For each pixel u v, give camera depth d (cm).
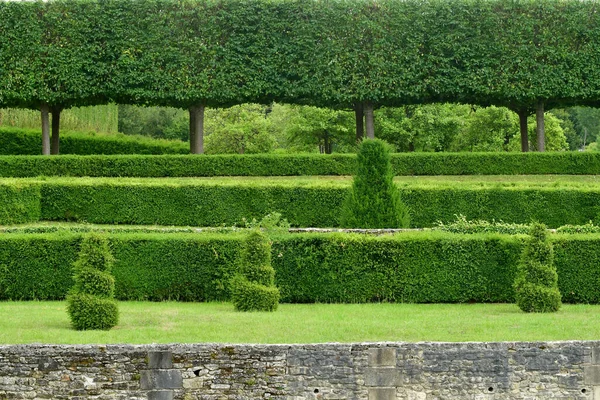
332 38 5747
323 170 5175
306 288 3117
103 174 5044
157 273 3133
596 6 5859
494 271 3119
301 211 4331
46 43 5591
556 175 5325
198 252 3133
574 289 3123
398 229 3500
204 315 2647
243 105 8412
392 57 5778
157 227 4172
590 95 5872
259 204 4325
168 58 5659
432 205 4278
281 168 5153
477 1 5812
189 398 2086
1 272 3112
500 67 5822
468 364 2153
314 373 2119
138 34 5650
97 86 5638
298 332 2339
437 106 7588
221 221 4319
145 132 9662
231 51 5694
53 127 5891
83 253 2503
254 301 2792
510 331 2381
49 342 2198
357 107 6153
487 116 7869
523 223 4269
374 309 2867
